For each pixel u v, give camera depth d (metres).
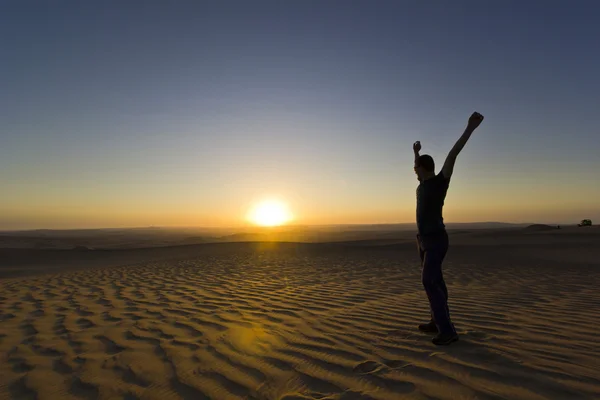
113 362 3.44
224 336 4.18
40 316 5.37
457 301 5.79
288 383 2.89
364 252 19.23
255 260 15.71
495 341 3.68
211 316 5.20
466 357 3.27
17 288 8.25
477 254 16.69
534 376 2.84
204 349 3.73
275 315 5.18
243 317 5.09
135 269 12.71
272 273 10.70
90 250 26.84
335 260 14.99
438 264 3.78
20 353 3.75
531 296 6.21
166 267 13.25
